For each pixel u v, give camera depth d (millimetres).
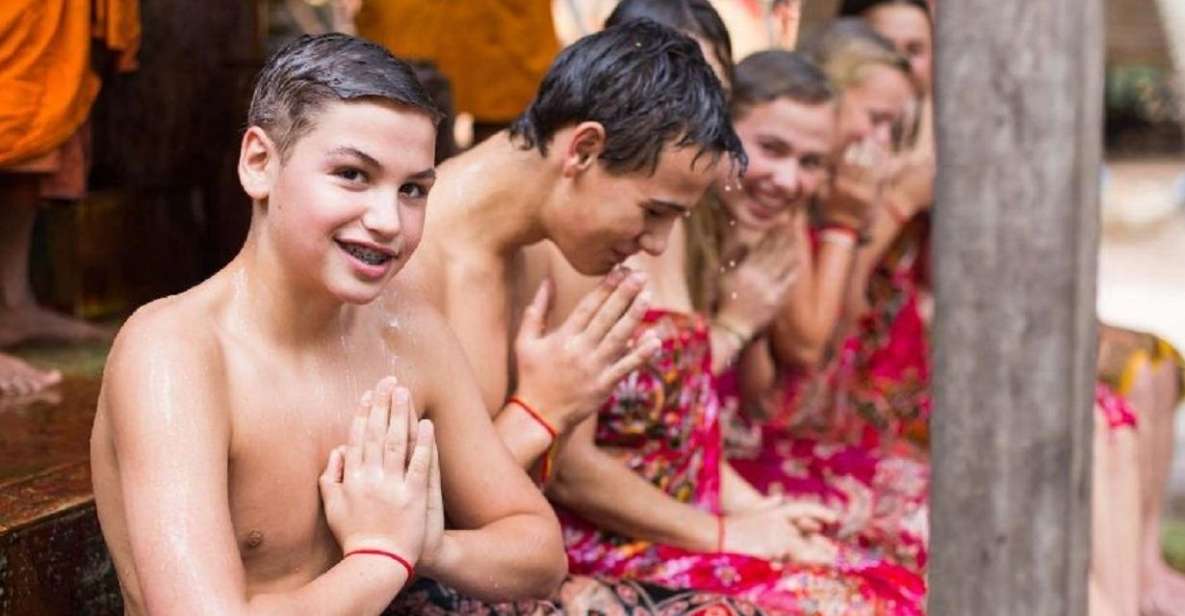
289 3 8070
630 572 3629
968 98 2359
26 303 4996
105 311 5590
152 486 2596
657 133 3096
